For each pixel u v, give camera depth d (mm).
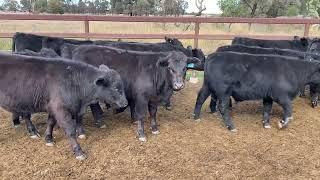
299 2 26094
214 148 5492
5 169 4680
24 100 4895
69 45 6977
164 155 5211
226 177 4695
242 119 6805
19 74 4840
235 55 6047
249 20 11492
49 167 4766
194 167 4910
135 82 5684
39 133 5793
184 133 6027
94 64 6035
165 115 6930
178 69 5363
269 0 24266
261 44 9805
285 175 4797
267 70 5988
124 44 7504
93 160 4980
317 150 5543
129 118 6676
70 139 4992
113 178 4582
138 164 4938
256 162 5102
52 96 4867
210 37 11469
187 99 8094
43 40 8500
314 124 6645
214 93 6281
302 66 6168
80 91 5004
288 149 5547
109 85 5027
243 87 6062
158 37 11250
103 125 6145
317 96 7625
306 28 11812
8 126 6086
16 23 20984
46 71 4891
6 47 12891
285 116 6199
